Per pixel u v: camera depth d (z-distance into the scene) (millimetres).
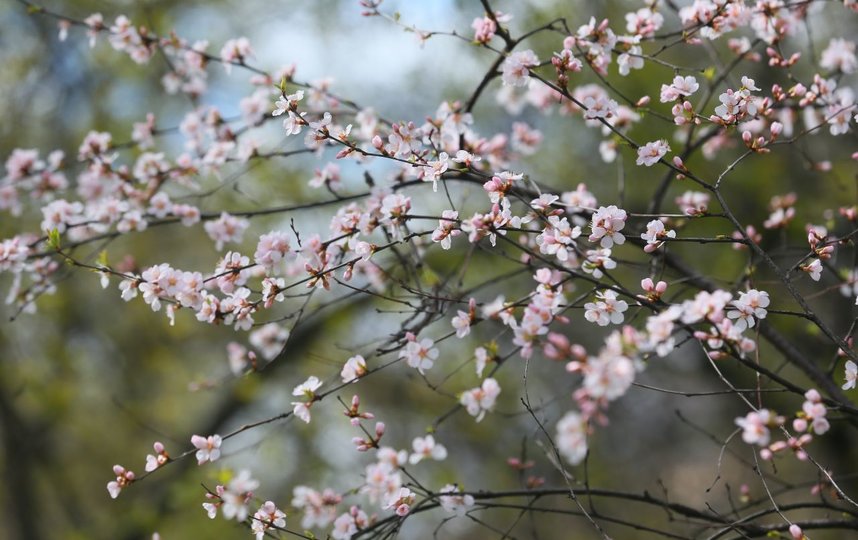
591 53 3881
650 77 9820
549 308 3246
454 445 11984
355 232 3691
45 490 11750
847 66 4609
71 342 10922
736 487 12000
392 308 7172
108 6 9836
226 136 4938
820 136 9727
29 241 4902
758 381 3090
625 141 3500
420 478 11250
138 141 5152
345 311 9281
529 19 9445
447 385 10812
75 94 10953
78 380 11219
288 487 10914
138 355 11938
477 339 8383
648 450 14312
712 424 13602
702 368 11352
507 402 11445
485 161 4910
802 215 9070
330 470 10727
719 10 3824
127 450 11938
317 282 3570
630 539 11938
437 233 3377
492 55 10000
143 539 9461
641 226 4887
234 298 3631
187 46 4953
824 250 3352
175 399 12711
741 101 3387
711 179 9781
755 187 9922
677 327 2820
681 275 4941
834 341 3137
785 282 3186
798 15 4738
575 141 11133
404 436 12023
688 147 4855
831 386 4113
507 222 3291
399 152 3568
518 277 9578
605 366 2451
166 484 10102
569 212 4430
